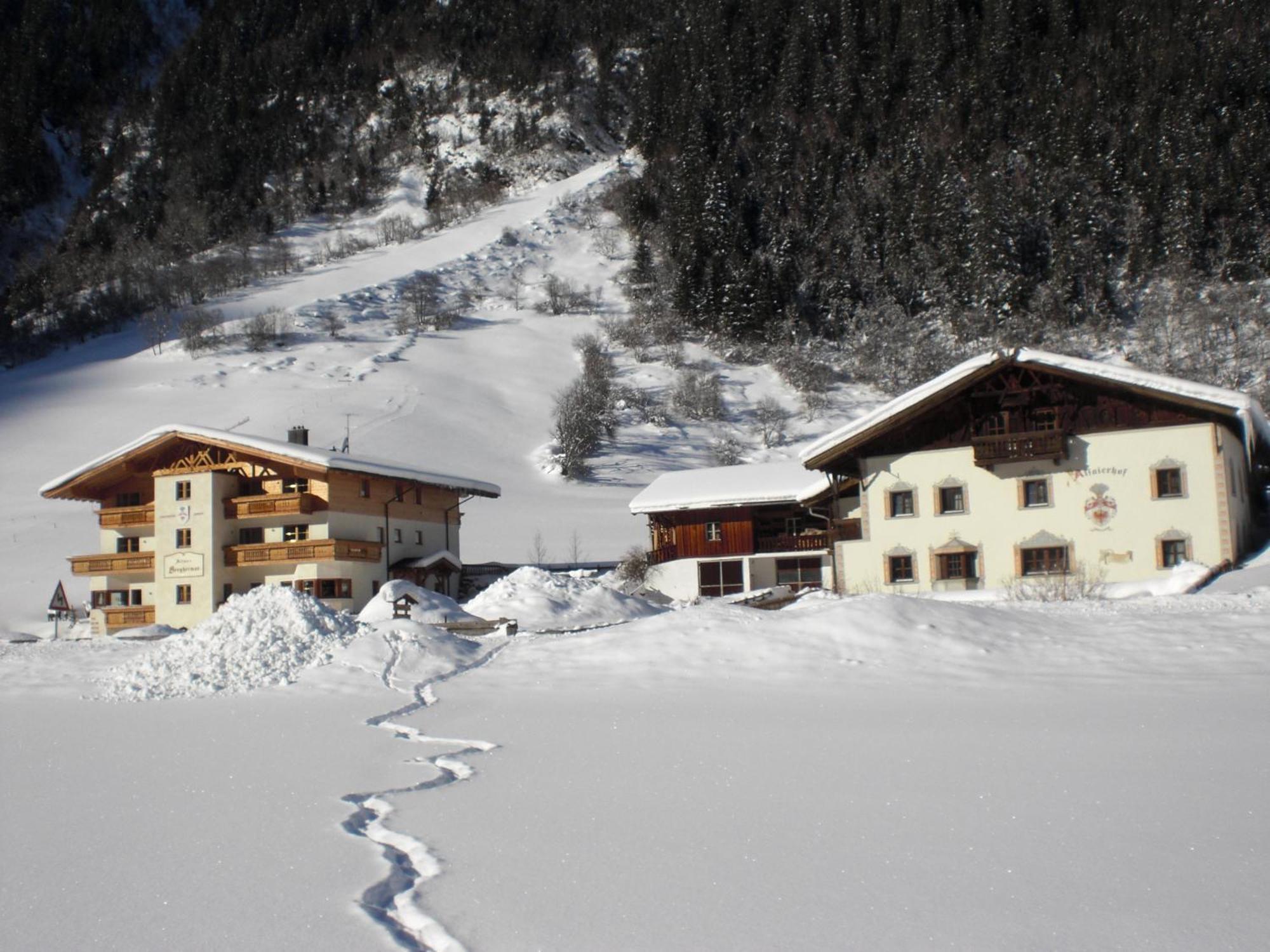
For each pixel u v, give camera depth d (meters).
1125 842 6.84
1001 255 132.88
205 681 18.53
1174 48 160.38
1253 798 7.84
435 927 5.62
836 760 9.82
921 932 5.36
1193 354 115.38
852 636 17.78
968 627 18.16
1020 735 10.78
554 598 33.28
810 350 130.62
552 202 197.62
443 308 146.38
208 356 120.88
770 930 5.45
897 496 38.22
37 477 79.25
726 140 184.50
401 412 101.50
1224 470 34.81
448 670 18.84
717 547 50.94
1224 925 5.35
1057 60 169.50
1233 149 136.88
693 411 112.12
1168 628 18.30
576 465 92.25
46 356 137.50
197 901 6.15
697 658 17.75
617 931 5.50
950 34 183.50
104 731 13.80
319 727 13.18
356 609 47.78
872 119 175.25
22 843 7.67
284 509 47.00
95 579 51.00
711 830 7.43
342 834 7.59
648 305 146.50
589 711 13.70
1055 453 35.62
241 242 198.00
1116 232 137.50
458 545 56.66
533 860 6.79
